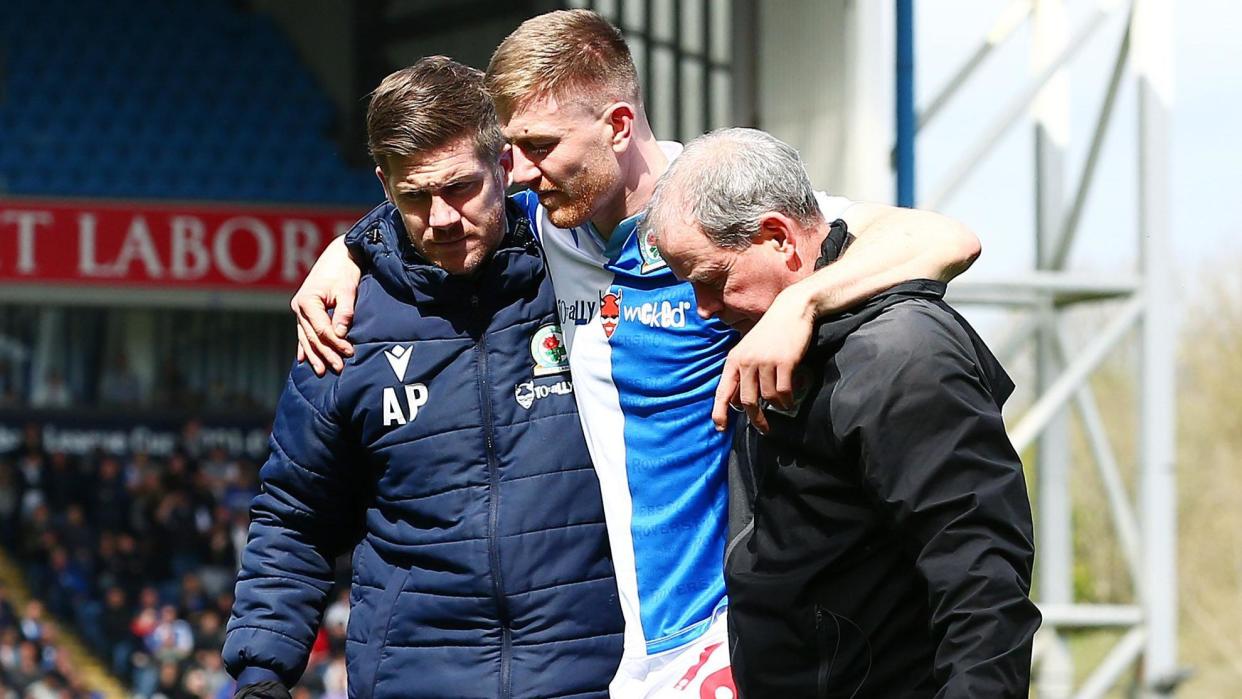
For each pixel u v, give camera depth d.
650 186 8.88
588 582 9.21
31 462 52.94
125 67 57.62
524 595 9.13
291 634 9.52
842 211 8.35
